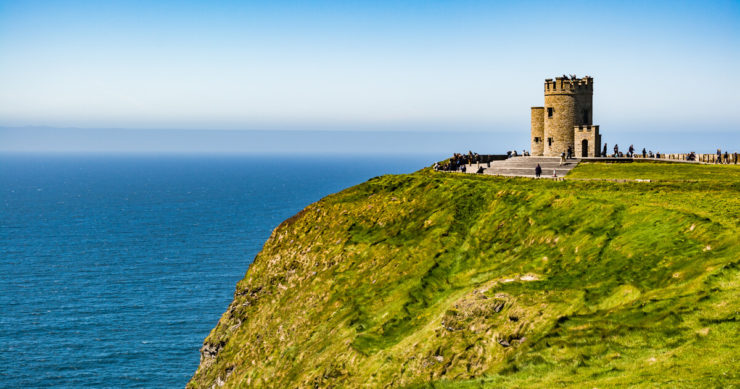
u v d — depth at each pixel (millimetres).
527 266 48438
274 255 79000
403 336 47844
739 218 42000
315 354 54062
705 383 25922
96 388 86062
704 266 36031
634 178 74188
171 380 88750
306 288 67750
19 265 152875
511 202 61906
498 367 35250
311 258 73188
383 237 69062
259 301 75625
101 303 120500
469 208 66062
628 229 46250
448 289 52656
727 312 30422
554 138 108250
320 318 60281
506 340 38094
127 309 116938
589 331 33656
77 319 111312
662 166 86125
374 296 57562
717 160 94125
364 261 65625
